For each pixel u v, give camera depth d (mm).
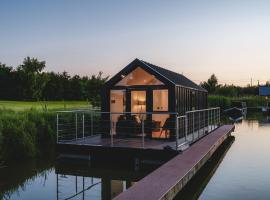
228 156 14742
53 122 17719
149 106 14430
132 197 6645
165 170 8914
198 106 18750
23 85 51969
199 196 8914
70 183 10625
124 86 14664
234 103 47250
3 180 11016
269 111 46156
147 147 11992
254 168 12305
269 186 9828
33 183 10641
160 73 14180
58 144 13125
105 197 9117
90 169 12516
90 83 35750
